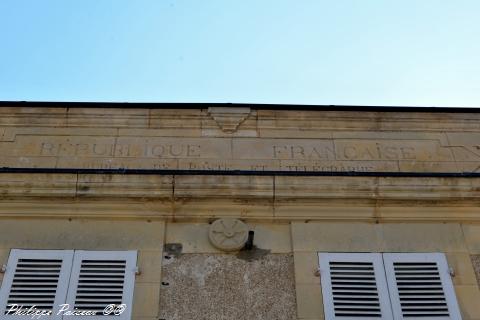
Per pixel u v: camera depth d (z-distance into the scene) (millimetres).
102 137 8258
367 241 7254
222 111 8453
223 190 7406
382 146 8359
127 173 7414
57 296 6730
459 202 7551
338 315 6703
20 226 7211
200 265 6992
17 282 6801
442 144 8422
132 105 8461
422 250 7219
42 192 7320
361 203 7480
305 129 8461
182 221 7340
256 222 7371
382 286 6926
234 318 6641
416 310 6789
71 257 7000
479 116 8695
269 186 7430
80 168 7906
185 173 7461
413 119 8617
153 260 7004
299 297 6789
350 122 8531
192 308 6684
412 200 7504
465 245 7289
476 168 8211
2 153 8039
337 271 7008
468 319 6734
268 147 8242
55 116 8391
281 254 7125
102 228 7234
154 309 6645
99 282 6840
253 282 6891
